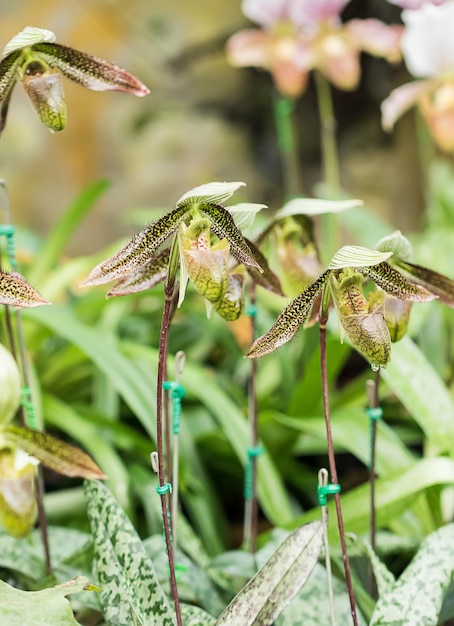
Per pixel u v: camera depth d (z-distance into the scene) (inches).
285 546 40.5
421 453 63.6
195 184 113.5
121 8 110.1
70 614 39.5
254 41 74.7
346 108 115.3
